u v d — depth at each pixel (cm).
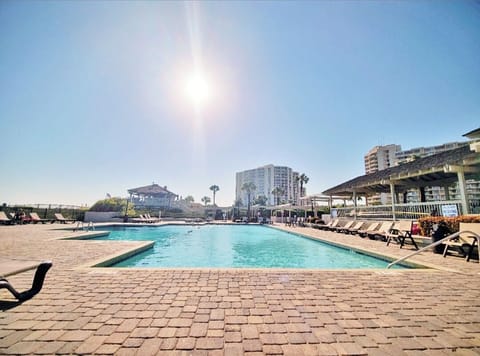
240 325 228
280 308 272
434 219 771
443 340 204
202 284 361
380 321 241
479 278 412
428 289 350
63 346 186
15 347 183
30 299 291
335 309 271
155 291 326
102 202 2998
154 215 3684
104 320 235
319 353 181
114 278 388
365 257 767
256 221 3475
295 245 1231
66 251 660
